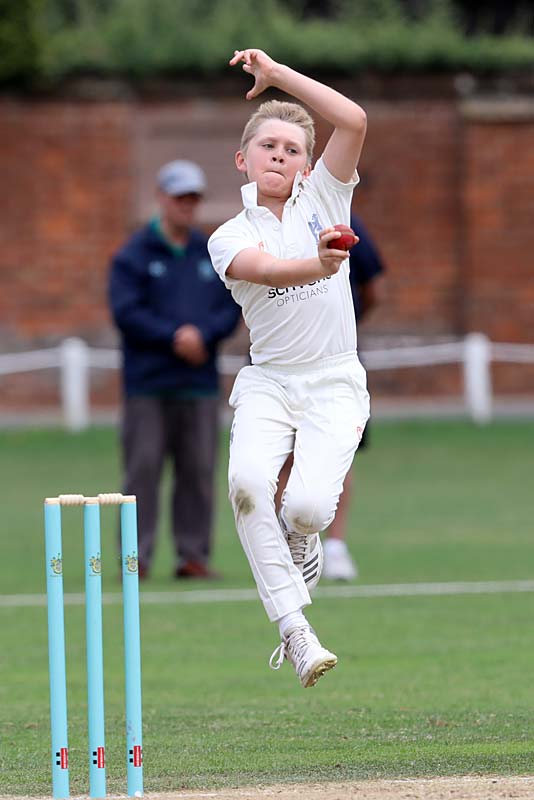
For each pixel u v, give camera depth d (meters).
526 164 78.19
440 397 79.19
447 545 42.56
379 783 17.36
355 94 79.38
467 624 31.23
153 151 78.31
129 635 16.59
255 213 18.97
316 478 18.61
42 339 77.88
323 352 19.02
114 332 78.25
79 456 64.56
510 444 66.12
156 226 37.97
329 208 19.14
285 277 17.69
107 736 21.77
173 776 18.45
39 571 39.62
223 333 37.69
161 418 37.69
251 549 18.56
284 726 21.98
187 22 80.12
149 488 37.88
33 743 21.16
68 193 77.69
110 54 77.50
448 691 24.62
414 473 59.44
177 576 38.41
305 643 18.05
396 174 79.25
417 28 81.19
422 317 79.31
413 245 79.31
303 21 95.62
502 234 78.25
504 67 79.06
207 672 27.16
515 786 16.91
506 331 78.62
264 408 18.91
